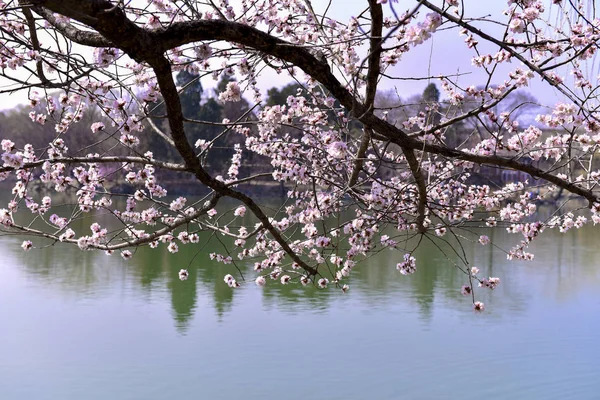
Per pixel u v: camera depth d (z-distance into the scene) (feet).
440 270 79.25
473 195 25.70
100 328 53.26
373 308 60.64
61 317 56.39
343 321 56.08
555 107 17.70
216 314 58.13
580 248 100.53
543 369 43.70
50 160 16.34
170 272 77.20
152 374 42.04
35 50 15.96
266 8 18.85
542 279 75.61
